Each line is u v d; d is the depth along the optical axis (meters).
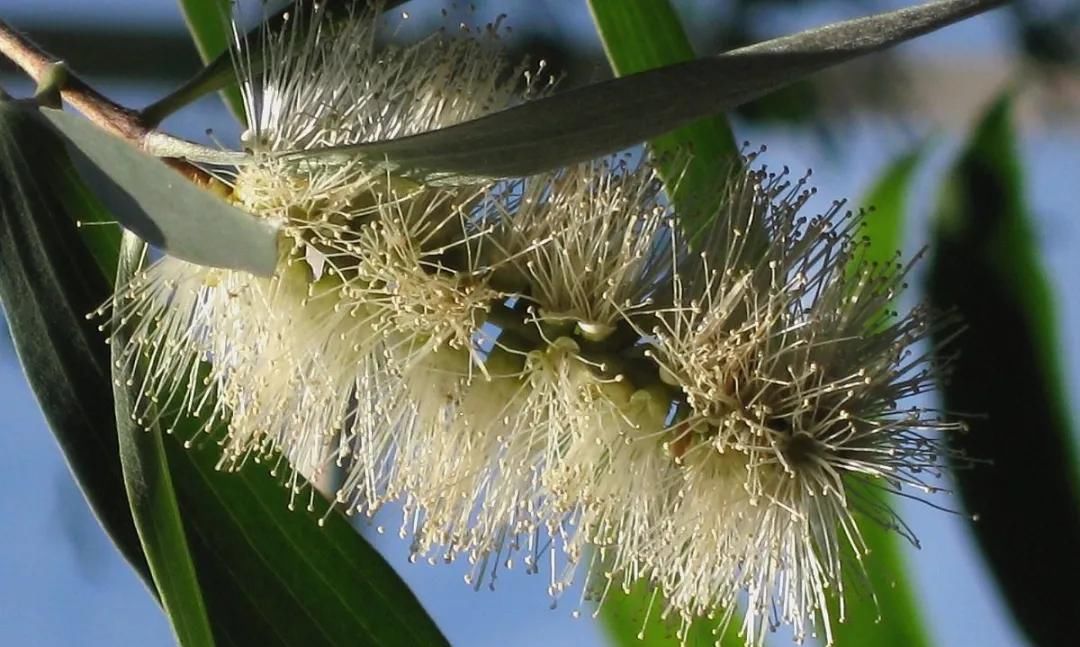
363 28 0.34
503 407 0.35
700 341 0.34
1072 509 0.37
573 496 0.35
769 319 0.34
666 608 0.36
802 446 0.35
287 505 0.36
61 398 0.34
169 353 0.34
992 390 0.37
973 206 0.37
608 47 0.37
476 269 0.34
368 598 0.36
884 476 0.34
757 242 0.34
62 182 0.35
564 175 0.34
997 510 0.37
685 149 0.35
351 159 0.33
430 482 0.35
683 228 0.35
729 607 0.35
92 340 0.35
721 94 0.31
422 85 0.34
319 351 0.34
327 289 0.34
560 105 0.31
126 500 0.34
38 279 0.34
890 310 0.35
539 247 0.34
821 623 0.37
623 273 0.34
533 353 0.35
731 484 0.35
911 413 0.35
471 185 0.34
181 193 0.32
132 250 0.34
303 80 0.34
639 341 0.35
